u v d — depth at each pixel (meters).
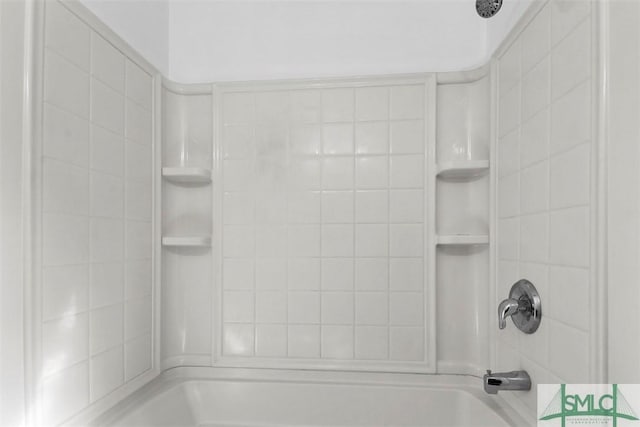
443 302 1.39
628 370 0.67
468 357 1.37
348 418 1.33
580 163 0.78
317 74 1.49
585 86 0.76
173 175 1.39
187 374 1.46
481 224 1.35
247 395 1.38
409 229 1.38
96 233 1.03
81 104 0.98
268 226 1.45
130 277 1.20
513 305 0.97
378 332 1.39
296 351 1.42
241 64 1.53
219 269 1.46
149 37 1.38
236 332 1.45
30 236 0.81
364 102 1.42
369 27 1.47
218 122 1.48
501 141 1.21
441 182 1.41
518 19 1.13
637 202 0.66
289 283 1.43
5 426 0.76
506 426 1.03
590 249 0.74
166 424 1.25
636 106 0.66
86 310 0.98
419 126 1.39
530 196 1.00
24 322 0.80
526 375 1.01
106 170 1.08
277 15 1.51
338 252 1.42
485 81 1.34
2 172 0.78
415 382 1.36
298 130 1.45
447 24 1.43
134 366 1.21
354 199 1.41
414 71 1.44
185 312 1.50
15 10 0.80
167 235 1.45
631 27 0.67
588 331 0.74
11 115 0.79
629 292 0.67
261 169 1.46
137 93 1.25
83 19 0.99
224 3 1.54
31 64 0.82
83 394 0.97
